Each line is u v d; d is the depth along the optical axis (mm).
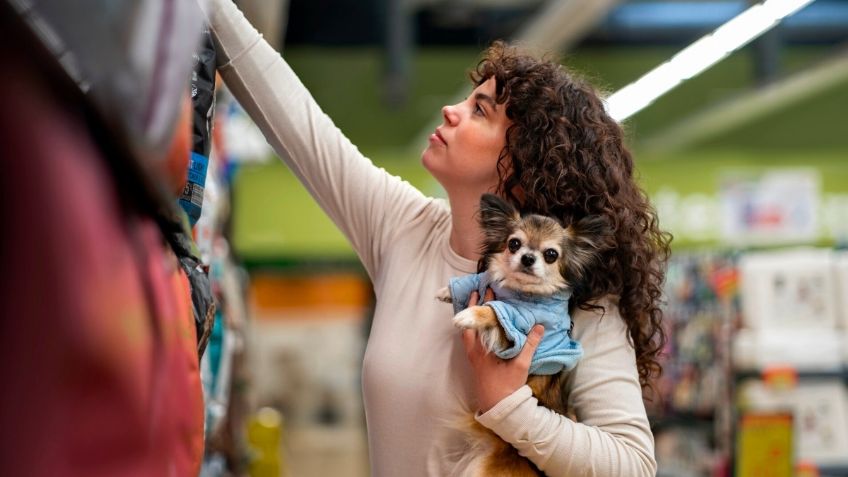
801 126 13680
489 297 1908
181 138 1291
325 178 2174
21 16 950
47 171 1007
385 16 9859
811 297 5301
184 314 1387
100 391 1048
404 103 12219
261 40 2150
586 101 2082
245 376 4895
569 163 1985
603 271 1963
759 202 10922
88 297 1028
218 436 3463
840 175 11109
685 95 13039
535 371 1869
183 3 1199
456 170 2043
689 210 10844
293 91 2168
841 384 5301
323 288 11797
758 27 6988
